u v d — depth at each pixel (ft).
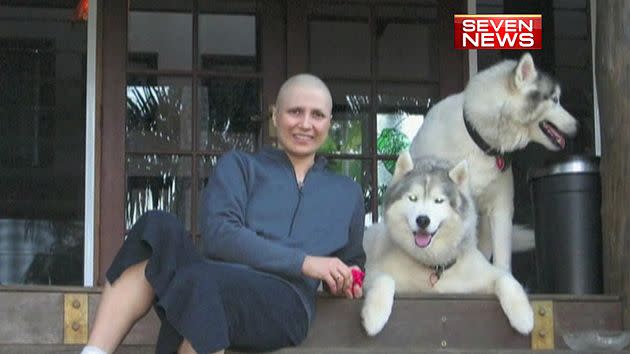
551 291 15.42
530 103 15.30
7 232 21.02
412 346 12.98
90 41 21.35
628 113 14.47
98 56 21.38
